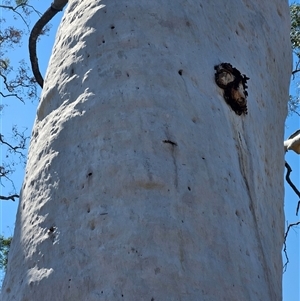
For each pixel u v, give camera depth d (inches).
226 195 155.9
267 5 228.2
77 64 172.9
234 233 152.3
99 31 174.7
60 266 143.6
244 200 162.7
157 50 169.8
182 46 174.1
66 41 181.6
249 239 157.5
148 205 144.5
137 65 165.6
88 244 142.7
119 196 146.2
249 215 162.4
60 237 147.6
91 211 146.6
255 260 156.2
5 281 156.0
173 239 141.5
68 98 168.7
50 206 153.9
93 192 148.7
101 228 142.9
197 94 167.3
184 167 152.4
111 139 154.2
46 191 157.1
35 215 156.1
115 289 134.9
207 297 138.4
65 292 139.6
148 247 139.2
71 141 159.8
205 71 173.9
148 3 178.1
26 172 169.5
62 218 150.2
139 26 173.5
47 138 165.9
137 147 152.2
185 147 155.5
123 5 177.5
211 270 142.2
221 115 170.1
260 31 213.3
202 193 151.3
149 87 162.1
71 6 191.9
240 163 171.0
